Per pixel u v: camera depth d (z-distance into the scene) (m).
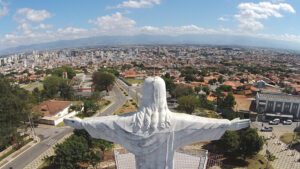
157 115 23.64
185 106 70.69
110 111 85.12
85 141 41.00
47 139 57.03
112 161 44.16
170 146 24.28
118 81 161.00
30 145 53.44
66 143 38.66
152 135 23.59
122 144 24.70
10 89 72.81
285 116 72.56
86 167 42.09
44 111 72.25
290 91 111.62
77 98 102.56
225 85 119.50
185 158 35.59
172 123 23.62
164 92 24.05
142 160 25.02
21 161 45.97
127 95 113.81
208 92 108.75
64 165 36.41
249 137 42.53
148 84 23.67
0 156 47.47
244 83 140.00
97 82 116.88
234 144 43.09
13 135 52.78
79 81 136.88
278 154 48.41
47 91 101.62
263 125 69.12
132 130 23.75
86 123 24.52
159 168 24.97
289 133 61.38
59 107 75.00
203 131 23.86
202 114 78.19
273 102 75.88
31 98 76.94
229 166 42.88
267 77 171.75
